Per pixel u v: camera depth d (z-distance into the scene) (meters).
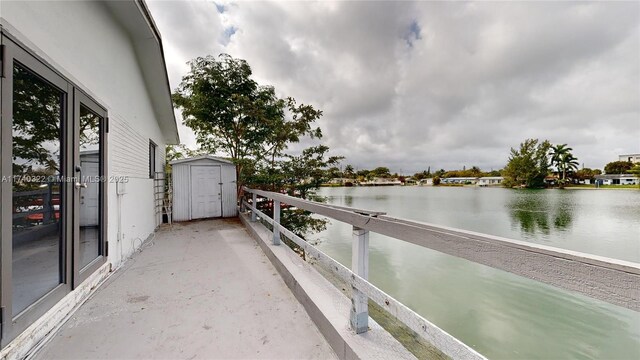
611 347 3.47
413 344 1.71
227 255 3.64
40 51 1.75
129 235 3.66
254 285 2.61
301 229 7.62
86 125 2.56
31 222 1.70
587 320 4.19
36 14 1.71
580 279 0.59
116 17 3.32
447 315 4.42
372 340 1.44
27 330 1.55
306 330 1.83
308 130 7.71
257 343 1.67
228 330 1.82
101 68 2.83
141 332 1.78
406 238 1.16
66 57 2.11
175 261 3.37
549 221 13.98
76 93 2.27
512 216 15.39
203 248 4.00
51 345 1.63
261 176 6.99
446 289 5.51
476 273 6.44
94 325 1.87
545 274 0.66
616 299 0.52
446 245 0.97
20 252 1.59
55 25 1.95
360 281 1.46
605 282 0.54
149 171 5.15
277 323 1.91
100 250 2.81
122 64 3.53
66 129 2.09
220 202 6.98
